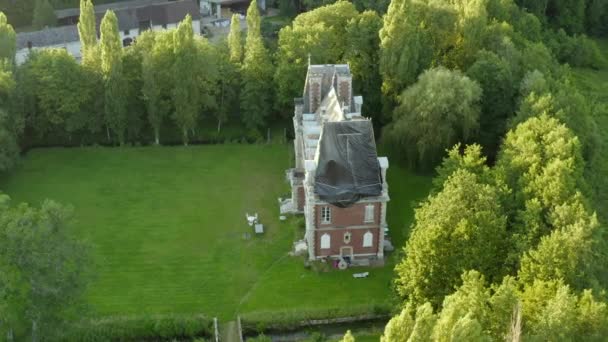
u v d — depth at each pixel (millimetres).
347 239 96375
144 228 105562
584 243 70500
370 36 131875
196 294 91312
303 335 85562
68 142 131750
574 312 62188
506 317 62406
